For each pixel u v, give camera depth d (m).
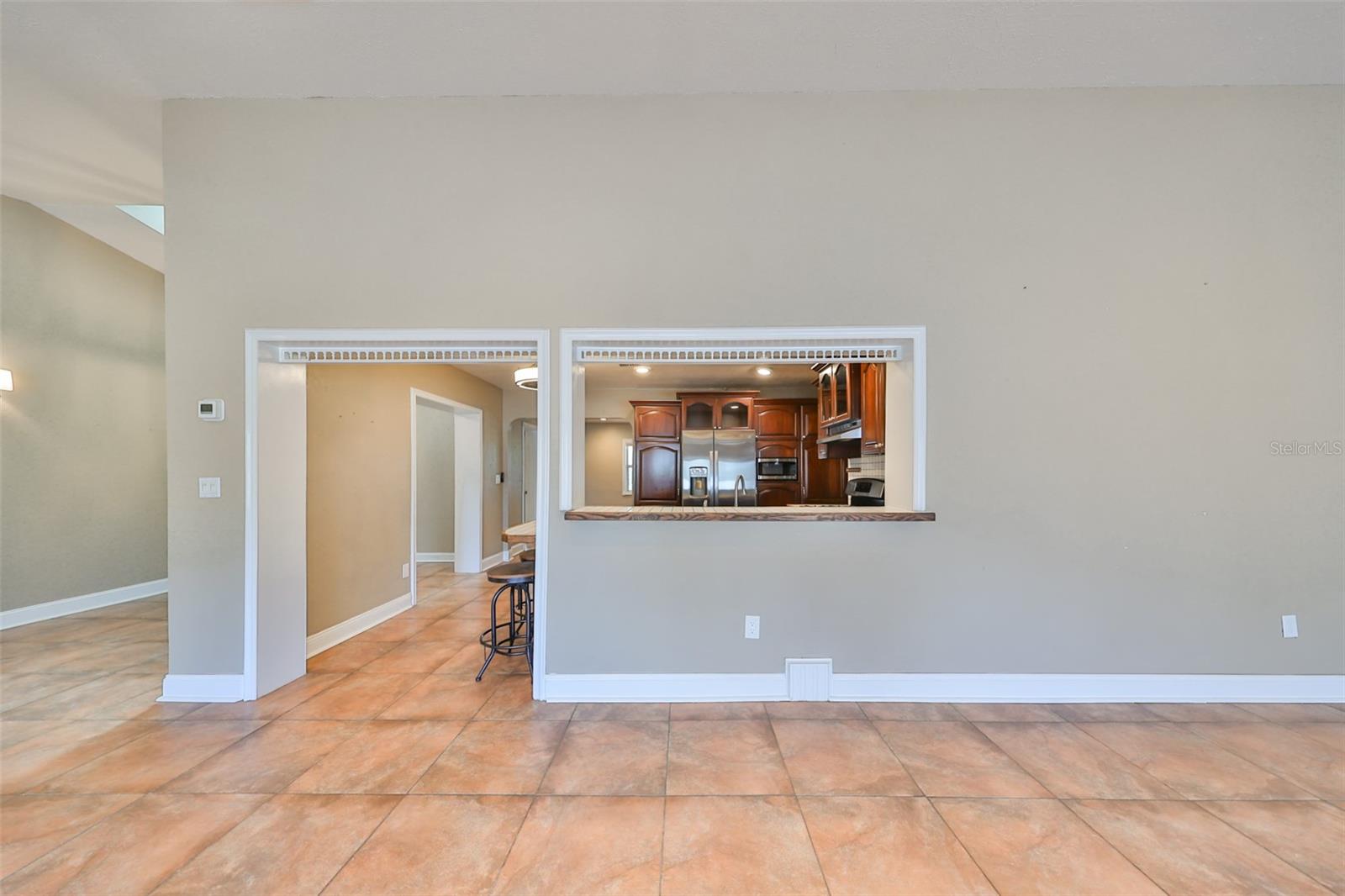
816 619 2.53
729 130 2.53
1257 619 2.48
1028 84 2.46
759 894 1.40
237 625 2.54
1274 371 2.48
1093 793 1.81
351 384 3.57
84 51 2.20
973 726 2.27
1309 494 2.47
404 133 2.54
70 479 4.02
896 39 2.18
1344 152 2.47
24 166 3.07
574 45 2.21
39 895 1.39
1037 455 2.50
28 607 3.77
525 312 2.55
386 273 2.55
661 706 2.47
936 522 2.51
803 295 2.52
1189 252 2.49
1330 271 2.47
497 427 6.49
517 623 3.48
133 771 1.93
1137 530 2.50
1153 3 2.01
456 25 2.10
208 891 1.41
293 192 2.54
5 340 3.65
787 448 5.96
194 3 1.97
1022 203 2.50
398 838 1.60
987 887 1.42
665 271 2.54
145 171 3.12
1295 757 2.02
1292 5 2.01
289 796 1.79
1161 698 2.48
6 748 2.09
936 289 2.50
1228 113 2.48
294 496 2.78
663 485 6.11
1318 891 1.39
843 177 2.52
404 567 4.23
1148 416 2.49
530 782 1.87
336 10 2.02
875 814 1.71
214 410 2.52
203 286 2.53
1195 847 1.55
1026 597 2.51
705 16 2.07
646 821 1.67
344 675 2.85
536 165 2.54
